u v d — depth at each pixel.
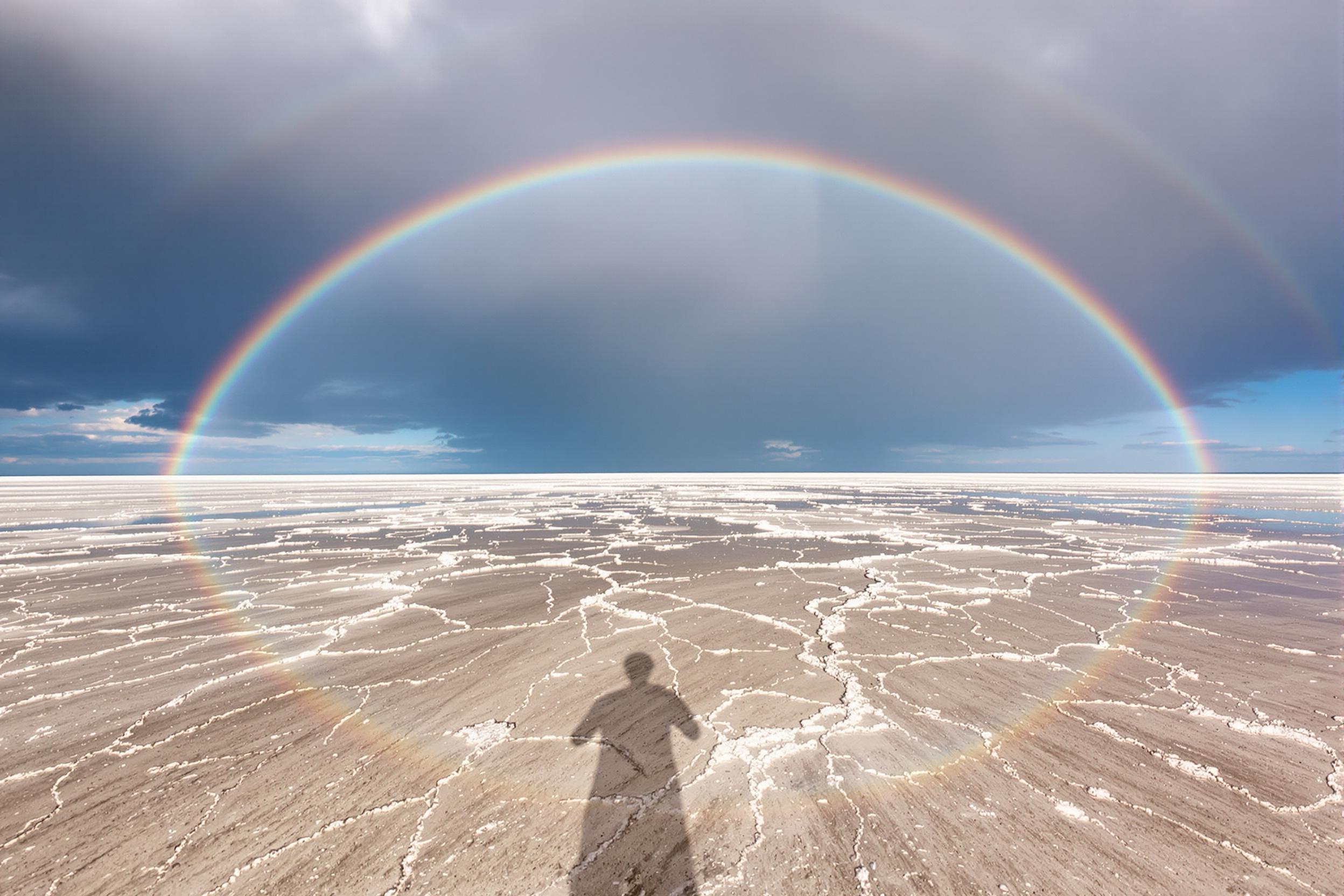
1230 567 9.46
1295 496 28.73
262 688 4.53
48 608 6.97
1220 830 2.70
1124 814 2.82
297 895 2.32
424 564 9.91
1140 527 15.02
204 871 2.48
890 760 3.35
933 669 4.89
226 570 9.41
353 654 5.32
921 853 2.54
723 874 2.42
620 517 17.97
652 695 4.35
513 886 2.36
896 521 16.86
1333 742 3.56
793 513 19.28
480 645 5.59
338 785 3.15
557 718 3.97
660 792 3.04
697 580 8.56
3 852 2.60
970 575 8.82
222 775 3.25
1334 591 7.77
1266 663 5.00
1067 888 2.33
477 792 3.06
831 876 2.40
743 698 4.28
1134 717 3.92
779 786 3.07
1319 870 2.42
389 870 2.46
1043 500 25.66
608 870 2.45
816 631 6.03
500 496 29.34
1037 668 4.91
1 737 3.72
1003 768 3.25
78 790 3.11
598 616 6.61
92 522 16.48
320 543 12.50
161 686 4.57
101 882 2.42
